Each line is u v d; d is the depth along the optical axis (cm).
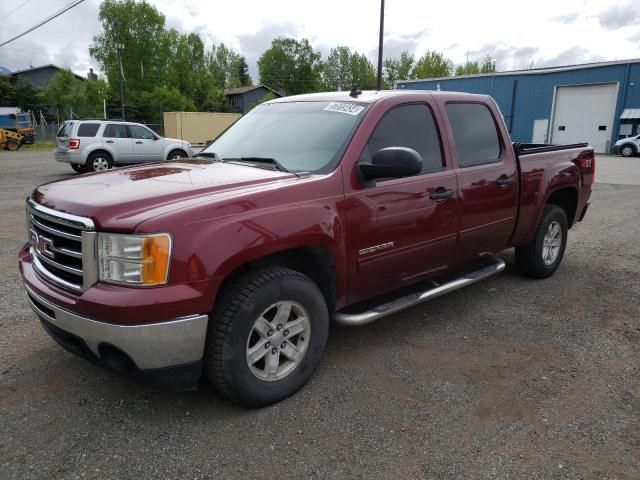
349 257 345
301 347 325
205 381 343
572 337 420
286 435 286
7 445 274
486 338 417
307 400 321
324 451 273
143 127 1742
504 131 484
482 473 258
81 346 286
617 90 3272
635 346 405
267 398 308
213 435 285
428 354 387
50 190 319
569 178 551
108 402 315
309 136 378
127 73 7406
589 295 520
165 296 260
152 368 269
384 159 334
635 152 2933
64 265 288
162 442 279
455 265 443
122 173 354
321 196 325
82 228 268
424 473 258
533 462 267
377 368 364
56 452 269
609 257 665
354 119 372
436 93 433
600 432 293
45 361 364
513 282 559
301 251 336
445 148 420
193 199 286
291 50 9988
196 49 8456
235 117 4288
